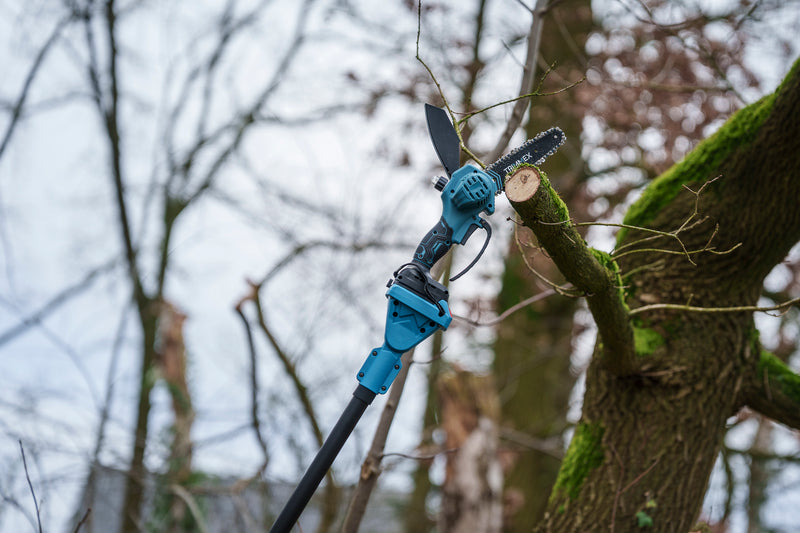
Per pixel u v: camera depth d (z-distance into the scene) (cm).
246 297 488
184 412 805
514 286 850
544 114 809
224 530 690
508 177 238
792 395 345
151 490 633
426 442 886
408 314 233
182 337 852
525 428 944
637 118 664
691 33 607
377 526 1089
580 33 813
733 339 338
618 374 333
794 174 317
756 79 625
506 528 881
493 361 1006
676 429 332
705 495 346
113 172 896
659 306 287
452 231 236
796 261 696
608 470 337
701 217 333
